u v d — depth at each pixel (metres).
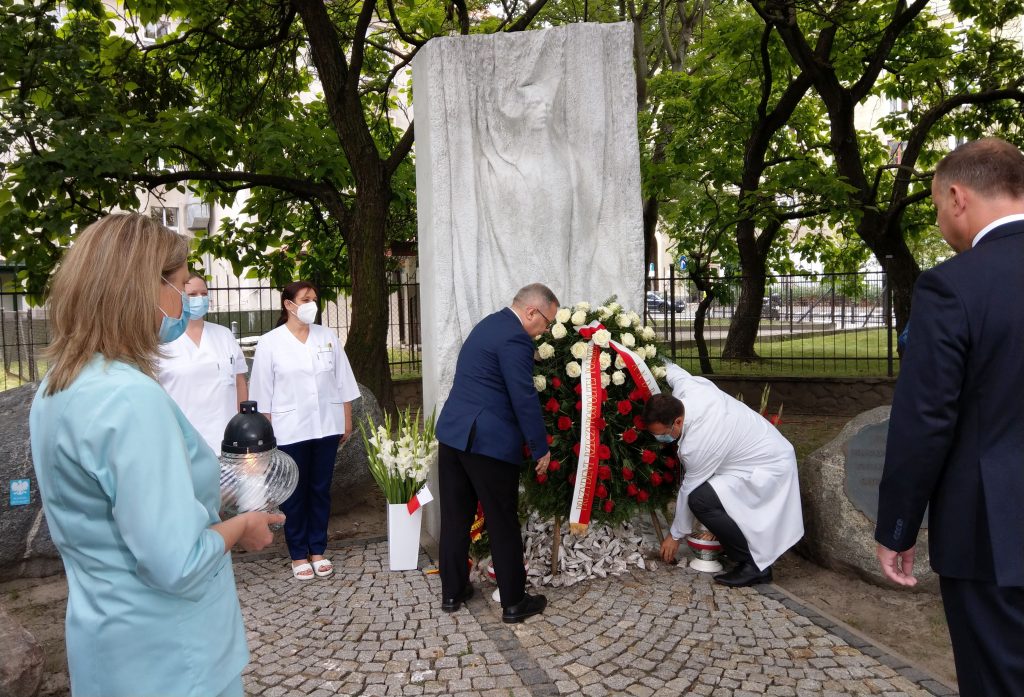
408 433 4.55
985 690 1.83
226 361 4.21
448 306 4.73
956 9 10.09
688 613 3.76
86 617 1.41
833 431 8.52
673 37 15.13
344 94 8.12
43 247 7.82
